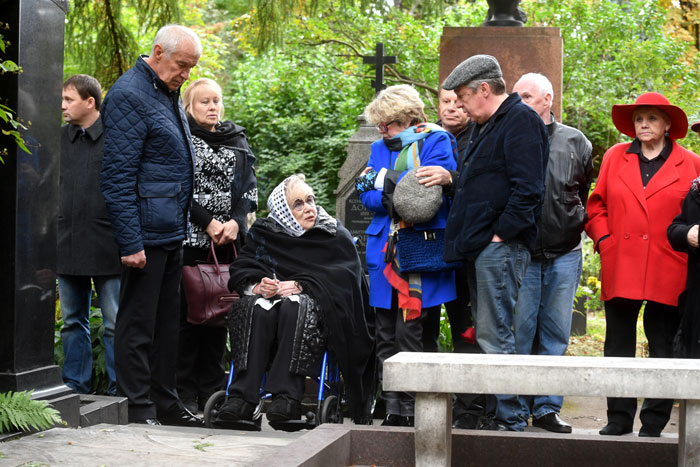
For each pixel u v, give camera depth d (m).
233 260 6.59
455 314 6.26
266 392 5.39
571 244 6.04
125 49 9.81
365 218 8.45
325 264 5.86
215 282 6.27
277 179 20.19
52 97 4.94
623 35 16.14
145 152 5.53
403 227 5.77
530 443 4.36
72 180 6.41
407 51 16.77
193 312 6.25
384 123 6.01
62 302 6.50
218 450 4.25
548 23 16.14
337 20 16.86
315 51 19.16
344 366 5.62
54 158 4.96
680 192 5.75
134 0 9.75
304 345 5.45
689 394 3.53
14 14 4.67
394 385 3.72
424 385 3.69
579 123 16.83
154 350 5.75
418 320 5.80
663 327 5.91
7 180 4.66
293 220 5.93
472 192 5.26
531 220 5.11
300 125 20.27
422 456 3.78
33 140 4.78
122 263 5.53
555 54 7.86
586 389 3.58
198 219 6.42
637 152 5.91
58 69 4.98
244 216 6.67
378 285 5.99
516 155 5.10
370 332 6.25
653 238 5.75
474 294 5.48
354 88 19.09
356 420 5.97
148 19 9.84
